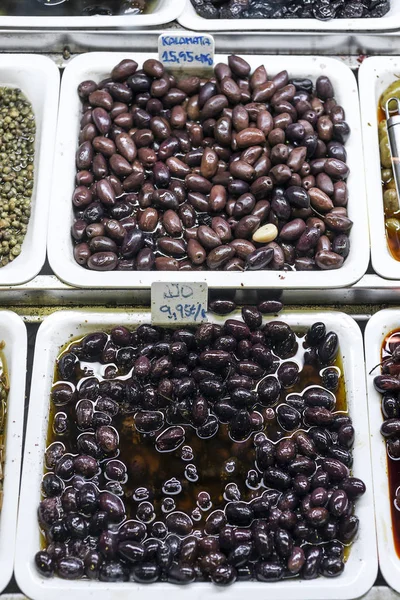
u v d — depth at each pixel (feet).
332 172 6.32
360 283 5.99
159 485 5.56
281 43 6.97
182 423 5.70
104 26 6.80
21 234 6.53
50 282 5.97
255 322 5.83
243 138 6.31
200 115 6.75
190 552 5.07
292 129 6.38
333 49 7.05
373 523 5.32
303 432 5.61
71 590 5.06
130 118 6.61
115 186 6.34
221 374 5.68
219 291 5.95
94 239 6.00
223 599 5.00
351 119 6.68
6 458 5.56
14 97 7.04
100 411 5.65
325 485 5.26
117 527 5.26
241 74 6.70
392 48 7.03
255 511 5.26
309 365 5.96
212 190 6.28
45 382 5.80
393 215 6.58
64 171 6.39
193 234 6.14
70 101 6.70
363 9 7.08
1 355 6.04
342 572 5.16
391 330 6.06
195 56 6.75
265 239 6.04
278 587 5.05
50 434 5.72
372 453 5.60
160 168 6.32
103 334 5.93
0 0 7.28
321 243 6.12
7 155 6.84
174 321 5.93
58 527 5.20
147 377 5.69
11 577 5.15
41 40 6.92
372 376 5.86
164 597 5.01
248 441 5.67
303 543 5.25
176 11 6.82
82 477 5.41
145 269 5.95
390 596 5.13
